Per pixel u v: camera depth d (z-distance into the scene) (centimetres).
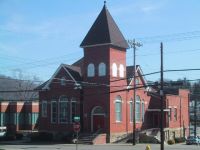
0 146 5466
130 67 7194
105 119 6362
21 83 10719
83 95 6581
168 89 8569
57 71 6831
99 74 6469
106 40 6366
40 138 6562
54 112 6831
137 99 7162
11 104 8344
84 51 6631
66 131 6650
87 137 6162
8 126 8238
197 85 10962
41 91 6975
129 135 6706
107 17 6525
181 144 7144
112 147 5353
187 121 8931
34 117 8500
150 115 7600
